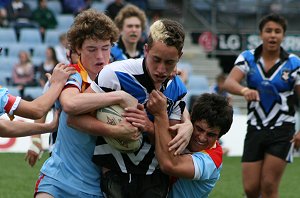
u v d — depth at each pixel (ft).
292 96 79.92
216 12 208.95
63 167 49.55
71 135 49.49
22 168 111.04
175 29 44.75
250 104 80.28
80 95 47.09
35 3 199.21
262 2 209.15
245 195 86.58
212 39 188.65
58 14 197.67
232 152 142.72
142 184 48.88
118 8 173.47
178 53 45.21
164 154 47.57
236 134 143.02
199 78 180.45
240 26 208.64
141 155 48.67
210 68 195.52
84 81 49.90
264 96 79.61
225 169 121.80
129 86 47.75
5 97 47.65
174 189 50.85
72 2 198.70
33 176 103.76
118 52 82.48
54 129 51.06
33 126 50.01
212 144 50.19
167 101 48.80
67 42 53.01
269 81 79.46
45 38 183.62
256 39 186.70
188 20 209.77
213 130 49.19
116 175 48.78
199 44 199.31
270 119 79.05
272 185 78.48
